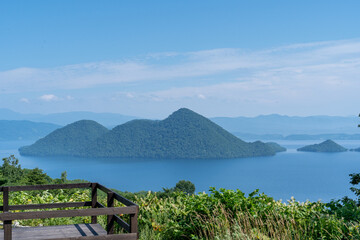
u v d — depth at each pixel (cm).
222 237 727
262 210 778
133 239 601
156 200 944
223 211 765
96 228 724
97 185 788
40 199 1077
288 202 859
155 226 839
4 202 756
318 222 739
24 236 654
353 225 696
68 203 785
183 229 809
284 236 709
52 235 664
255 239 710
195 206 819
